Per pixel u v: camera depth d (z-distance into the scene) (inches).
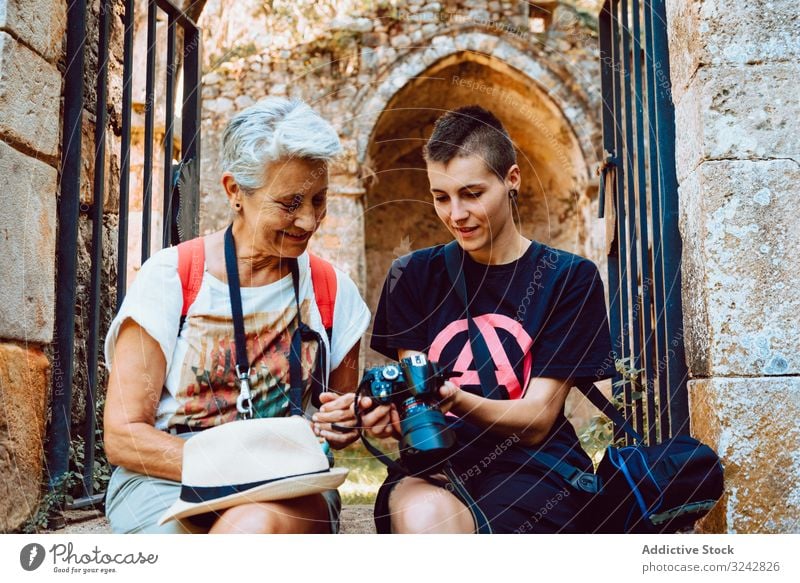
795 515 84.3
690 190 95.1
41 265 94.5
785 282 87.7
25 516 90.3
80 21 105.1
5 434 86.4
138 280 69.3
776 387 86.0
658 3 107.0
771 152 89.3
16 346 89.4
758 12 90.7
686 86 96.3
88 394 115.2
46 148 95.7
